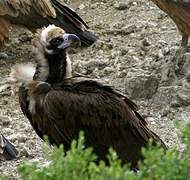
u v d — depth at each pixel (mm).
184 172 7941
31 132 14992
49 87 12297
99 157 12312
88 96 12211
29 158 13969
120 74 16750
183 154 8766
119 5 19891
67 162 8000
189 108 15258
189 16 16609
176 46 17406
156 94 15719
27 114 12648
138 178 7867
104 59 17688
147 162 7945
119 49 18062
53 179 8031
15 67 12562
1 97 16562
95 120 12188
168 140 14203
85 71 17172
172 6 16703
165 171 7867
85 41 18516
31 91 12328
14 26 18703
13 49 18906
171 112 15211
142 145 12266
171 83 15953
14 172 13438
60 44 12391
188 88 15539
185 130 8539
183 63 16328
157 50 17531
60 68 12445
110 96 12281
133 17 19453
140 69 16672
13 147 14047
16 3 18281
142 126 12352
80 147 8094
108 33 18891
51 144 12734
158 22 19109
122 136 12266
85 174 8062
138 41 18281
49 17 18641
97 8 20125
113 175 7742
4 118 15484
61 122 12242
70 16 18656
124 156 12250
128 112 12250
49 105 12156
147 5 19875
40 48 12484
